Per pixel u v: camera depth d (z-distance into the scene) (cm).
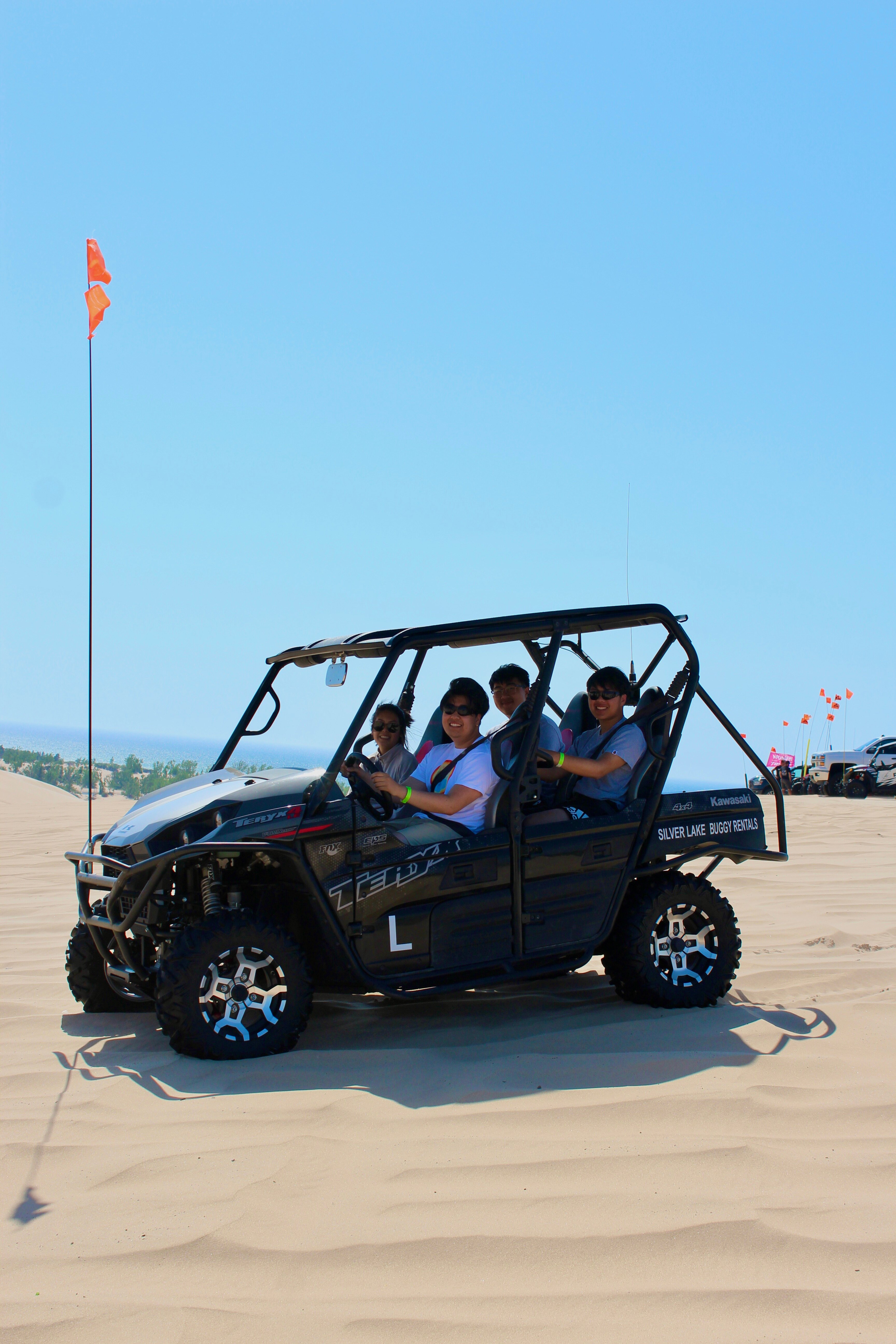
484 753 502
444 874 475
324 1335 235
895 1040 436
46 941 696
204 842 448
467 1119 354
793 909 763
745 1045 434
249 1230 279
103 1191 307
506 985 571
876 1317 237
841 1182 301
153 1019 506
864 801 2402
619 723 542
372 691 472
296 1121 357
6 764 7425
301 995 448
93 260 531
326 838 462
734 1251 265
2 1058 445
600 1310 242
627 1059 412
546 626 508
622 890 510
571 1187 301
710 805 538
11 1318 242
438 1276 257
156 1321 240
